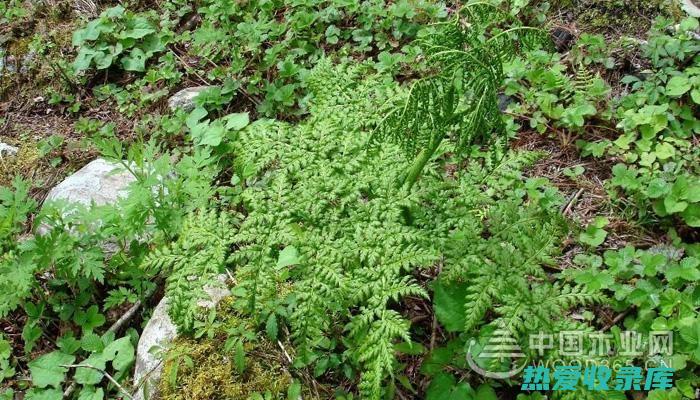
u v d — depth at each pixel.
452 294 2.72
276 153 2.79
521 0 4.29
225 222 2.66
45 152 4.21
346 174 2.69
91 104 4.62
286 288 3.08
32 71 4.76
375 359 2.29
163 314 3.16
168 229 3.31
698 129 3.62
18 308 3.50
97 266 3.23
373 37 4.55
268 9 4.77
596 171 3.65
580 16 4.35
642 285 2.95
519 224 2.59
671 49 3.85
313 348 2.92
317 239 2.49
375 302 2.37
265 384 2.84
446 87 2.42
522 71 3.95
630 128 3.62
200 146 4.04
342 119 2.86
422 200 2.76
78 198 3.73
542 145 3.83
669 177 3.37
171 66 4.65
